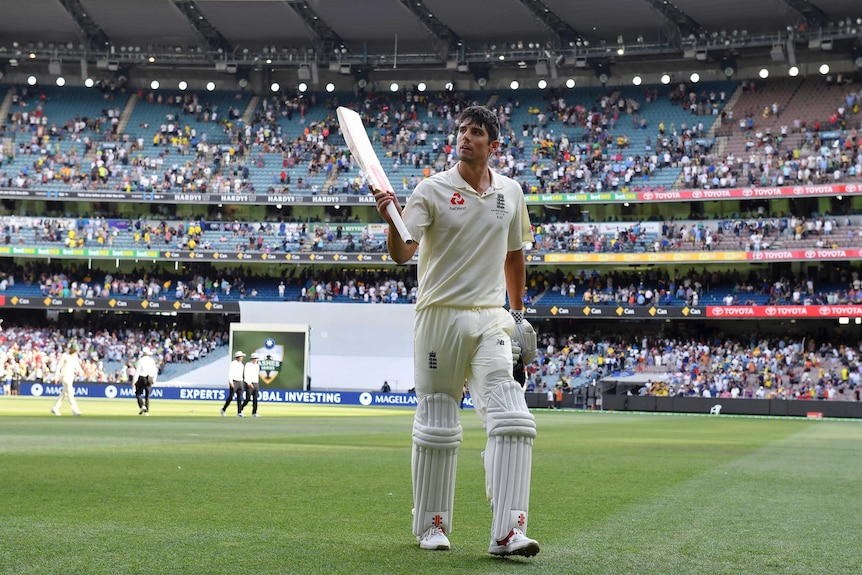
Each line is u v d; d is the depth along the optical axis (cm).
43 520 697
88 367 5572
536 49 6362
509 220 609
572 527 730
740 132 6100
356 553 576
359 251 6062
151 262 6425
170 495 880
